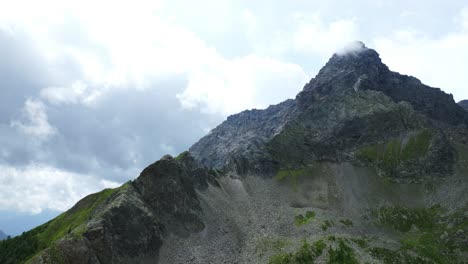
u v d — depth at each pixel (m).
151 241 159.88
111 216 156.38
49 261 131.62
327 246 171.62
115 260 144.50
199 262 158.25
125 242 152.62
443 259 171.62
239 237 178.25
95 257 140.25
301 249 167.50
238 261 162.00
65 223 188.38
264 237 178.88
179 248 164.12
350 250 171.12
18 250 168.50
